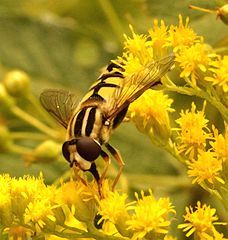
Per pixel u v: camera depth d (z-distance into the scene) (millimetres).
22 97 197
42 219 145
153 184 185
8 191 146
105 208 143
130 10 195
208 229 142
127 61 148
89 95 149
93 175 145
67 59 215
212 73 147
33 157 184
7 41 218
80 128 146
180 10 175
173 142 151
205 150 146
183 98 186
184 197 185
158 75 146
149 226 142
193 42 148
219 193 145
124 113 149
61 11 216
